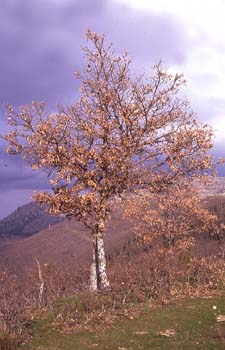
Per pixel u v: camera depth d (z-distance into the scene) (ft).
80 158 69.56
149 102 75.51
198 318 56.39
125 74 77.56
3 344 45.88
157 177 75.77
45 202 71.67
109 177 72.33
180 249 84.79
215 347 43.50
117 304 64.75
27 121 73.15
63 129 72.43
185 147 74.49
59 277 80.07
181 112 77.05
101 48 78.23
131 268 80.18
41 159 72.38
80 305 63.77
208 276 81.00
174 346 44.68
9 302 59.21
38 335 51.37
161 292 71.56
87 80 77.05
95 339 49.01
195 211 80.79
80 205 71.36
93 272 75.41
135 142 73.51
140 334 50.47
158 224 81.20
